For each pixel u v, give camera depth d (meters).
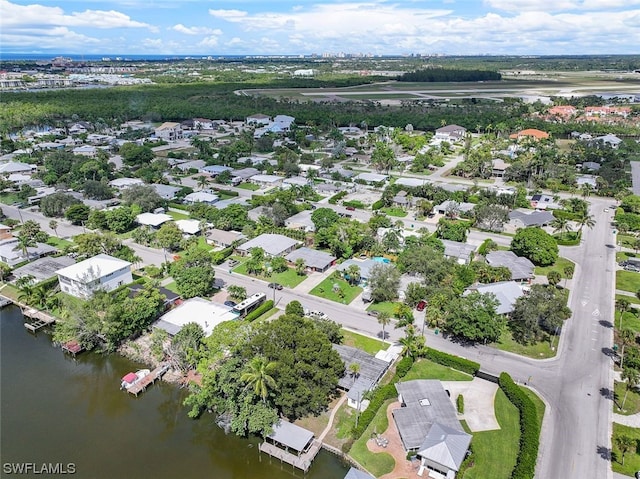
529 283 127.00
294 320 87.88
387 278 116.88
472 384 90.00
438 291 113.62
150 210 177.62
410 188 196.88
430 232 160.12
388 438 77.12
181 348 91.19
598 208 186.75
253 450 77.19
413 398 82.31
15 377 94.12
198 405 81.69
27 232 146.25
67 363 98.75
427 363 96.19
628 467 70.94
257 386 74.62
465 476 69.38
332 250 144.38
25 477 71.00
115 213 161.38
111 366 97.50
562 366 94.44
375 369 89.94
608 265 138.25
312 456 73.69
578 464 71.44
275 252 138.50
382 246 141.12
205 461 75.38
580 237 158.50
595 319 110.62
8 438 78.88
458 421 77.56
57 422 82.69
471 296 103.06
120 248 138.75
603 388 88.06
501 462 72.00
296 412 79.69
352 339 102.69
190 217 173.12
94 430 81.19
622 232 161.75
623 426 78.88
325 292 122.88
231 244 147.25
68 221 171.88
